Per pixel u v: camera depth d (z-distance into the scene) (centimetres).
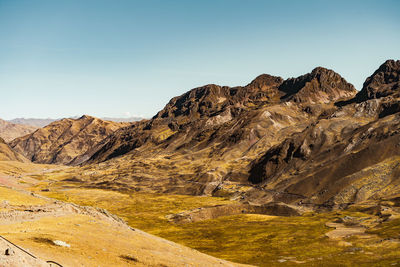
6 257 3416
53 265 4081
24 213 6912
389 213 18650
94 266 4759
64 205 8525
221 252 15088
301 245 15212
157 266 5731
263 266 12275
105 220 9019
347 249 13488
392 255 11806
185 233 19488
